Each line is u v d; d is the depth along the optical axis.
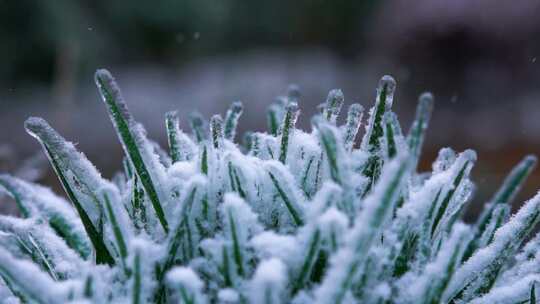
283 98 0.32
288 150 0.27
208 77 2.34
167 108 2.10
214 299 0.24
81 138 1.75
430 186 0.25
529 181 1.06
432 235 0.26
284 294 0.23
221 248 0.24
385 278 0.24
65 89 1.19
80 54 2.20
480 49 1.93
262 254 0.23
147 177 0.25
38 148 1.73
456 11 1.94
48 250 0.26
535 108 1.82
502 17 1.91
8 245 0.26
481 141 1.68
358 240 0.21
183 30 2.52
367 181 0.26
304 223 0.25
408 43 2.03
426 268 0.24
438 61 1.98
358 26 2.60
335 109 0.27
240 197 0.25
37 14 2.23
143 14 2.44
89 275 0.23
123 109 0.25
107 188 0.24
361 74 2.21
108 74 0.25
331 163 0.24
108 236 0.25
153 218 0.26
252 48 2.65
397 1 2.10
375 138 0.26
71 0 2.26
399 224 0.24
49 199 0.27
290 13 2.74
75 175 0.26
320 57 2.48
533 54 1.91
